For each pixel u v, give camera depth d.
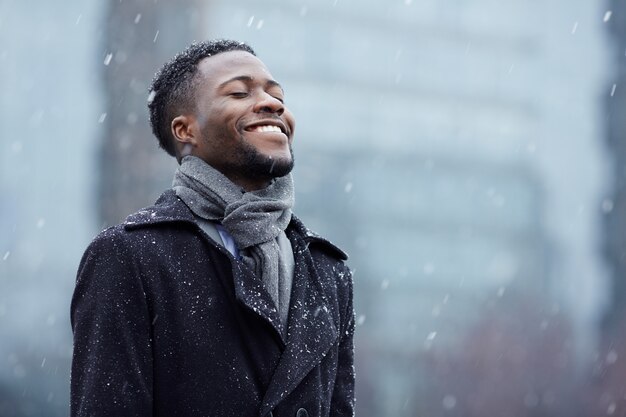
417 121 77.44
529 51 83.75
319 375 3.41
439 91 78.62
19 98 75.38
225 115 3.48
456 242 74.19
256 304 3.29
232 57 3.60
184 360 3.29
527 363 54.66
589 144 85.19
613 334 60.62
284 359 3.30
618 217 82.56
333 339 3.40
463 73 80.12
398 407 60.38
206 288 3.34
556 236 80.00
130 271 3.33
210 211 3.45
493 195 77.25
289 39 75.81
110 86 72.88
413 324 68.69
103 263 3.35
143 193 70.06
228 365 3.29
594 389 54.97
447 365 56.25
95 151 72.62
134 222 3.40
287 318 3.39
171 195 3.51
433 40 79.38
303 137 74.25
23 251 71.38
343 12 77.19
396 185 74.50
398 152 75.94
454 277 72.44
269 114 3.51
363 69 76.88
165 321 3.30
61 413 57.69
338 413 3.67
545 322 59.50
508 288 68.69
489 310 61.59
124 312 3.29
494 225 75.94
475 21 81.44
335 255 3.70
